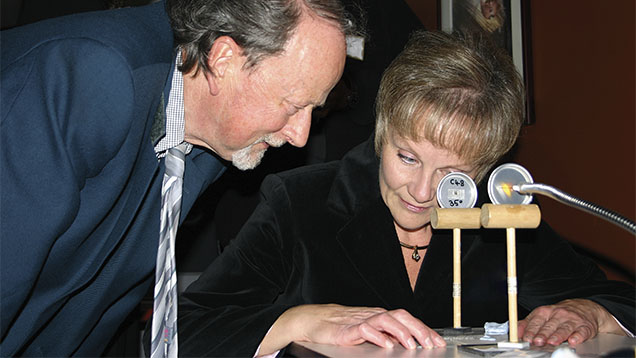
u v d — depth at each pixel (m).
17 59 1.19
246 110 1.37
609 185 3.19
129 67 1.21
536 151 3.54
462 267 1.71
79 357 1.54
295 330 1.39
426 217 1.60
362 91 2.67
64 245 1.24
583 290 1.73
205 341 1.44
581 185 3.33
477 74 1.44
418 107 1.43
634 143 3.08
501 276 1.74
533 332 1.35
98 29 1.24
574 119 3.36
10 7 2.71
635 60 3.06
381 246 1.69
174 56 1.37
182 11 1.35
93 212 1.25
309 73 1.33
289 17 1.31
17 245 1.10
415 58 1.49
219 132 1.42
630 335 1.48
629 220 1.13
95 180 1.26
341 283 1.69
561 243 1.82
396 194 1.59
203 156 1.65
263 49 1.31
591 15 3.28
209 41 1.33
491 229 1.75
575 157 3.35
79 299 1.42
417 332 1.27
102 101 1.18
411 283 1.74
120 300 1.57
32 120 1.13
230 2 1.32
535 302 1.81
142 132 1.29
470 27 3.67
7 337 1.25
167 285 1.46
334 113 2.68
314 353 1.22
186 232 2.87
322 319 1.38
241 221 2.71
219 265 1.71
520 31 3.55
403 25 2.80
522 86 1.55
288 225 1.72
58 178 1.12
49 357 1.43
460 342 1.32
